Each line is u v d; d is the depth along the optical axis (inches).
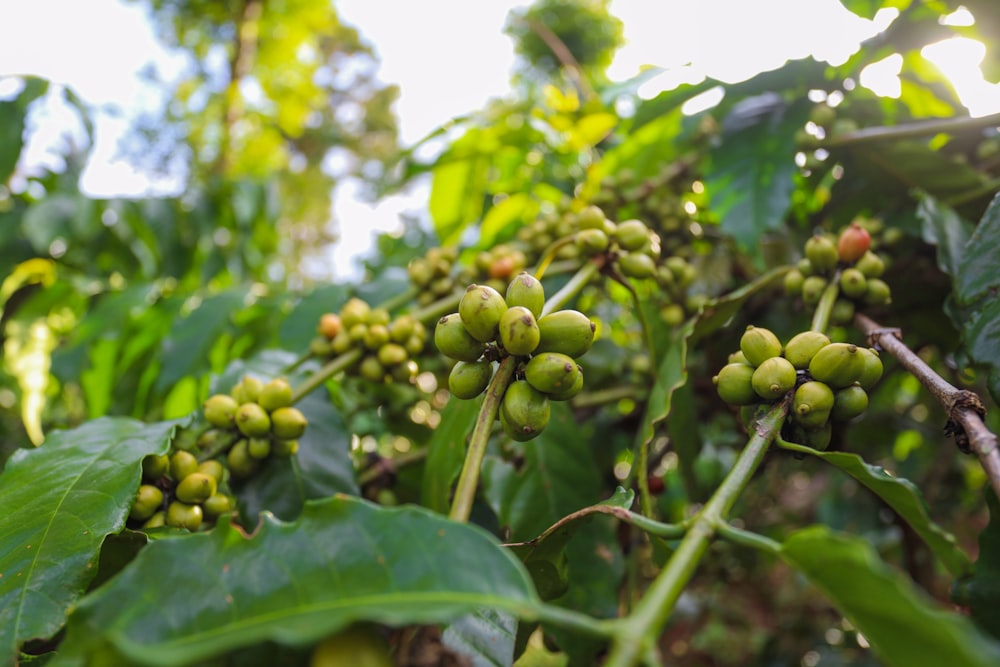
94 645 4.4
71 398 25.2
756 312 14.9
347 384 14.9
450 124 18.6
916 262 12.3
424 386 17.5
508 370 7.2
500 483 11.0
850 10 13.2
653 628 4.9
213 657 5.7
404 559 5.5
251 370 11.9
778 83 13.9
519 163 20.8
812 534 5.1
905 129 11.9
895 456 24.4
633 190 15.9
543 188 20.4
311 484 10.4
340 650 5.0
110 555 8.0
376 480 13.6
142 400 17.5
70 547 7.3
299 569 5.6
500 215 19.9
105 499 7.8
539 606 5.1
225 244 26.3
